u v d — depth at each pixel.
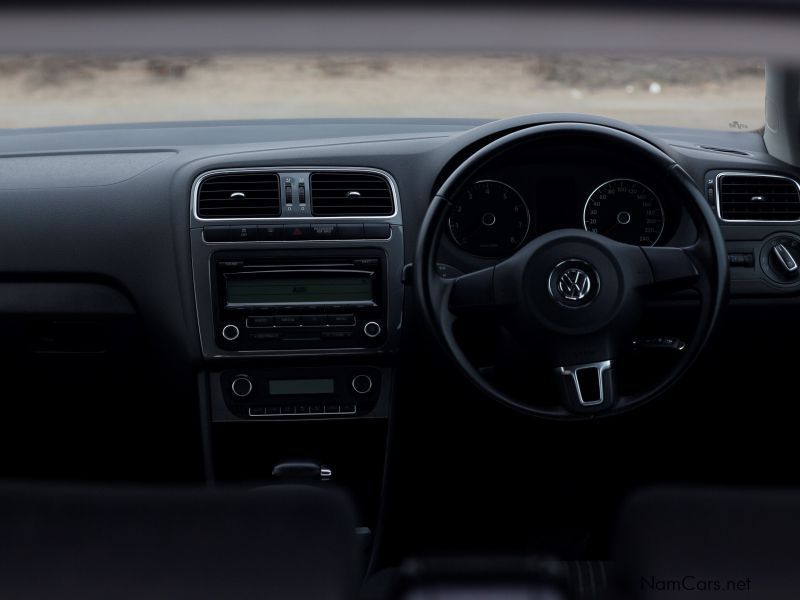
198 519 1.06
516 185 2.32
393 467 2.49
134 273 2.37
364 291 2.35
